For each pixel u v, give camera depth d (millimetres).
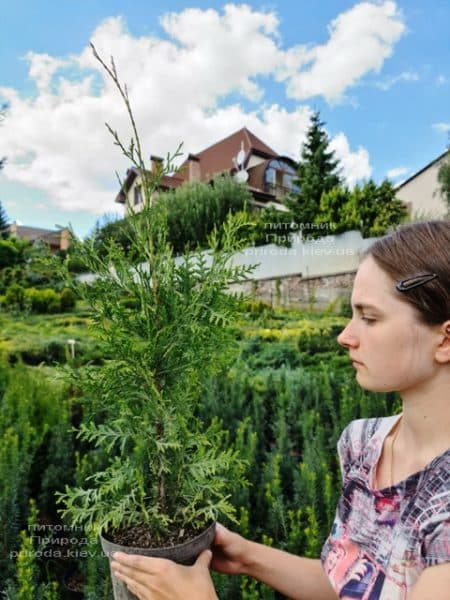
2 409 3143
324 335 7996
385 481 892
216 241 920
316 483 2117
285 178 19969
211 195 12258
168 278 880
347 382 3764
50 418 3229
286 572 1089
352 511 943
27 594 1376
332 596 1074
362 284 808
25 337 8062
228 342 910
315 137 15219
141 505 818
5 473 1993
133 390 876
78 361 4504
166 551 776
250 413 3398
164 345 842
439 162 13695
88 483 2172
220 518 1896
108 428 906
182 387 889
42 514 2188
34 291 10109
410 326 749
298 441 3260
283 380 4195
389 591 788
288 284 10766
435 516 715
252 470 2281
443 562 678
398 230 842
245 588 1527
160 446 814
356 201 10648
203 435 870
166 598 724
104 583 1549
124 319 867
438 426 794
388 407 3361
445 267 727
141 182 877
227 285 894
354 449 1017
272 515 1939
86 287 890
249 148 22094
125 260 896
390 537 821
